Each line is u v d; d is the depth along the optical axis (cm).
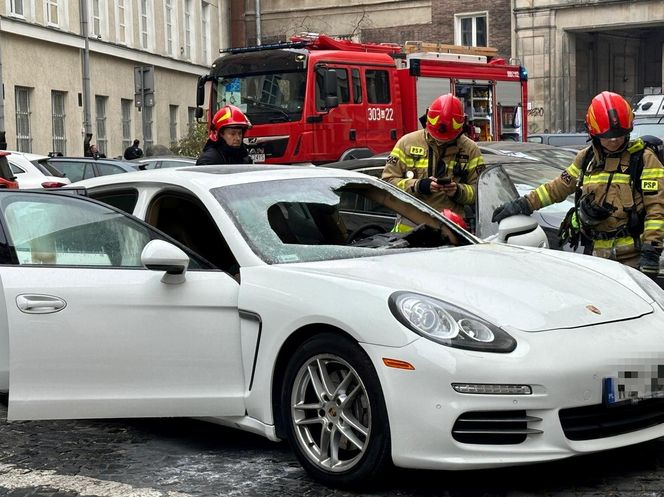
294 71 2366
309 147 2352
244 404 668
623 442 607
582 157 854
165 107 4753
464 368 576
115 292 680
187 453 715
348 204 779
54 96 3828
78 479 662
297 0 5541
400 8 5425
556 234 1083
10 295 684
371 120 2505
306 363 636
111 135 4231
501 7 5269
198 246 723
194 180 738
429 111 959
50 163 2405
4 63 3453
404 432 588
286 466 679
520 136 2970
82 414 685
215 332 670
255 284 663
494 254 722
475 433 585
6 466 694
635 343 613
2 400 870
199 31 5172
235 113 1135
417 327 590
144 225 700
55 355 682
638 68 6025
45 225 715
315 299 629
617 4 5016
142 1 4541
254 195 733
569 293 649
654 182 823
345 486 622
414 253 716
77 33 3897
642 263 822
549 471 655
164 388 677
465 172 979
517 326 602
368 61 2506
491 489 625
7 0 3438
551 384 580
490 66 2850
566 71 5194
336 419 626
